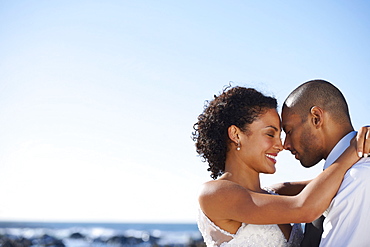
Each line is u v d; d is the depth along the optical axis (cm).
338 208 260
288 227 295
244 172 289
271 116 287
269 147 284
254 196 268
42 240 2720
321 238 275
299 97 291
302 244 291
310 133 287
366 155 263
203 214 288
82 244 2917
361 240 256
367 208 256
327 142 285
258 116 284
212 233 283
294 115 290
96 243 2975
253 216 264
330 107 285
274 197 265
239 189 273
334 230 261
